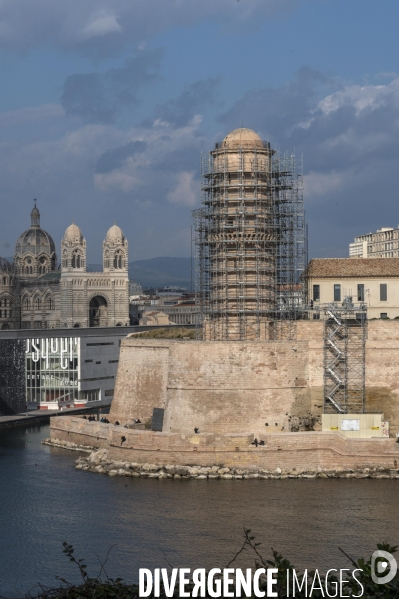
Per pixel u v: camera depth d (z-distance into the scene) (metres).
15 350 179.12
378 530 87.69
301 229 142.25
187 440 114.69
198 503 98.81
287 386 125.06
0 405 175.00
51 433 144.12
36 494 104.56
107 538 86.81
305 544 83.50
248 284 138.00
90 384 197.88
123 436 118.81
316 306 136.25
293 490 104.44
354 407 125.19
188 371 126.69
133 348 143.25
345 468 112.50
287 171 141.50
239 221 138.00
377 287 140.38
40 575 77.12
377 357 125.81
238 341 125.56
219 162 140.25
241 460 113.50
